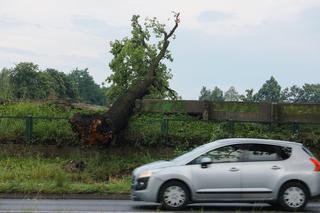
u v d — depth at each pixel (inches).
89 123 1018.7
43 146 1057.5
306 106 1080.2
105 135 1021.2
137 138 1064.8
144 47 1397.6
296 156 598.2
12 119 1129.4
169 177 578.2
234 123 1122.0
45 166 929.5
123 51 1384.1
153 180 578.2
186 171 580.7
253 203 627.2
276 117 1081.4
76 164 981.8
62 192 759.7
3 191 756.6
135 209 594.2
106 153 1045.8
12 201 686.5
